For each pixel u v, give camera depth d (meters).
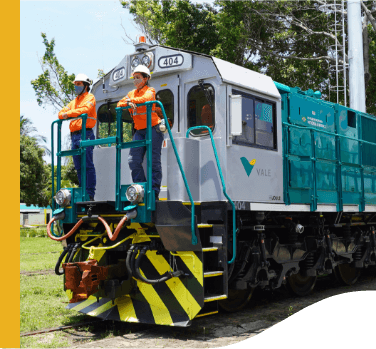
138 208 5.24
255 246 6.41
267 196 6.51
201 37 15.95
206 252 5.74
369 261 9.57
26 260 13.41
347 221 9.02
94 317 6.41
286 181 6.93
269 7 17.52
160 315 5.46
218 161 5.60
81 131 6.17
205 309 5.55
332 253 8.11
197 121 6.09
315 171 7.63
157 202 5.28
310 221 7.92
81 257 6.40
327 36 18.12
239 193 5.96
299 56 19.08
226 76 5.86
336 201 8.23
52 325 5.97
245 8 17.19
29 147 31.81
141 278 5.27
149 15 16.98
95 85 7.33
